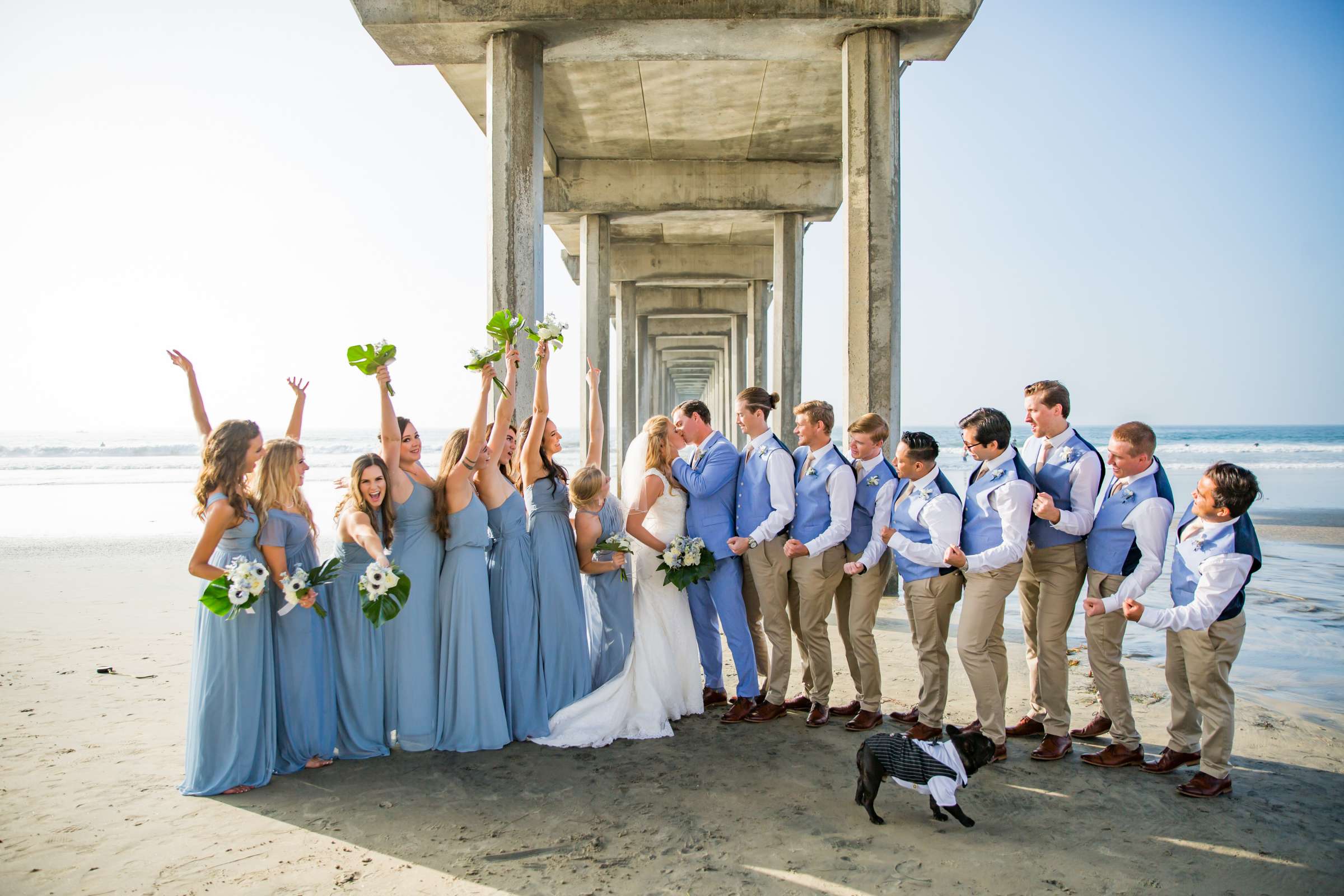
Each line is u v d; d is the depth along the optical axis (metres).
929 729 4.11
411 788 3.69
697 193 14.31
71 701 5.03
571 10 7.74
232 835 3.23
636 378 20.97
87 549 12.92
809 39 8.06
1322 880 2.87
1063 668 4.02
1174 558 3.71
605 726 4.30
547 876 2.90
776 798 3.58
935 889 2.81
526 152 8.02
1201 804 3.49
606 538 4.61
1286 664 5.84
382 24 7.88
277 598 3.84
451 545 4.20
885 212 7.79
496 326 4.33
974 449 3.97
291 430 4.42
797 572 4.55
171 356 4.24
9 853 3.07
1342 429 107.81
